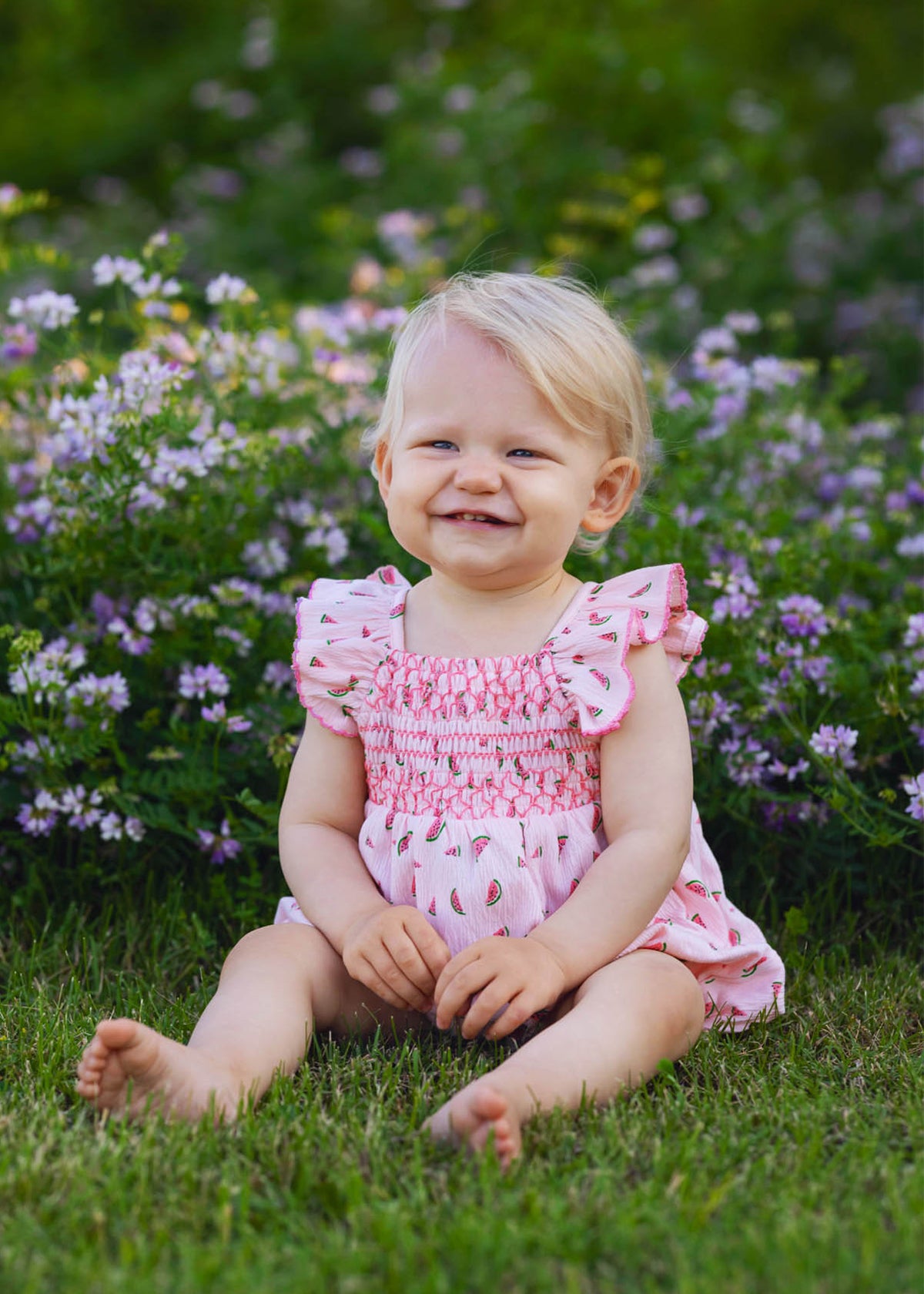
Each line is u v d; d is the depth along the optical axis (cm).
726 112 801
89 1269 145
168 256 336
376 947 203
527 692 219
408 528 221
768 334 698
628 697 216
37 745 271
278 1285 142
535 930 204
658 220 706
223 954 258
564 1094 182
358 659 229
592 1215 157
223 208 820
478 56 865
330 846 226
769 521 322
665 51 808
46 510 302
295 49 933
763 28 1087
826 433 404
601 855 213
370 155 805
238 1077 188
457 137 711
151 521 296
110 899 277
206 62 954
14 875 283
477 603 227
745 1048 219
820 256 748
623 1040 191
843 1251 146
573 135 736
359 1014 215
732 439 365
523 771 218
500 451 216
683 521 316
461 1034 210
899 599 336
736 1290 140
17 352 340
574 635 221
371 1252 148
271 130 909
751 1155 176
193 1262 145
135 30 1048
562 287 237
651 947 214
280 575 321
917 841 278
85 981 243
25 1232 152
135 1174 165
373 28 959
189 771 275
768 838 283
